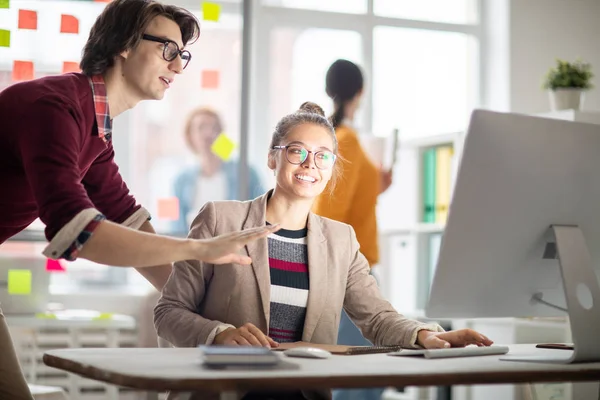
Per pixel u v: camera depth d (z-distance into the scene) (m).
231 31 4.09
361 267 2.05
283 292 1.91
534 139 1.61
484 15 5.09
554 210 1.66
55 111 1.64
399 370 1.31
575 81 4.01
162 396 3.36
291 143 1.93
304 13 4.83
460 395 4.02
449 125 5.07
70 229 1.49
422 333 1.83
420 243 4.30
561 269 1.62
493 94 5.01
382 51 4.98
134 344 3.93
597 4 5.06
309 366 1.35
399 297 4.43
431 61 5.05
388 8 5.00
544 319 3.71
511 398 3.78
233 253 1.52
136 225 2.13
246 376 1.20
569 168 1.65
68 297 4.05
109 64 1.84
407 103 5.00
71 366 1.43
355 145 3.17
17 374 1.74
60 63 3.76
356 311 2.02
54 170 1.56
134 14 1.83
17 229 1.85
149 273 2.10
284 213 1.96
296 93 4.80
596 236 1.72
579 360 1.54
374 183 3.23
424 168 4.37
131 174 4.09
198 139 4.09
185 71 4.09
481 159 1.57
